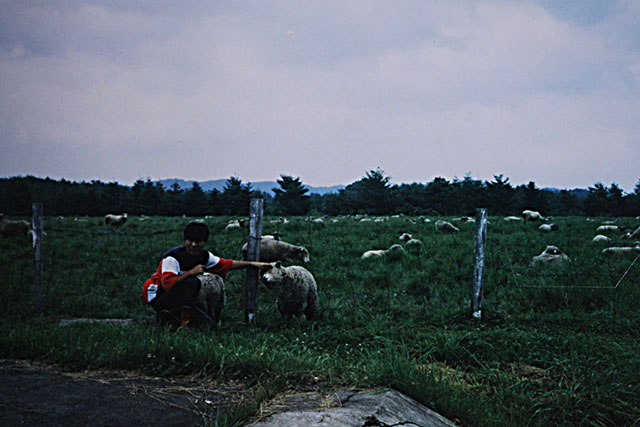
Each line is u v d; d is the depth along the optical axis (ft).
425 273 31.83
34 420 9.53
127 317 23.32
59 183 256.73
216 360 13.07
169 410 10.40
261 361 13.06
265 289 28.50
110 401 10.77
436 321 21.71
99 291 27.99
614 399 13.34
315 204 257.55
